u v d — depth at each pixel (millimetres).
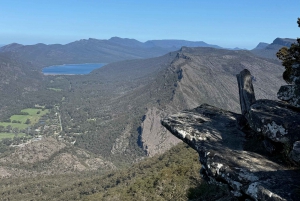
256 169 6871
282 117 7727
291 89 8562
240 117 9883
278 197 5715
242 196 6633
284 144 7227
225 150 7969
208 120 10148
